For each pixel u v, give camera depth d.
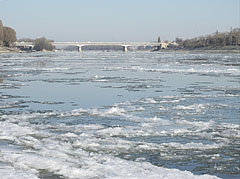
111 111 23.25
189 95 31.08
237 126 18.94
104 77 49.25
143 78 47.75
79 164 12.52
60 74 54.78
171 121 20.27
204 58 120.12
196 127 18.78
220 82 42.34
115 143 15.57
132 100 28.28
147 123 19.67
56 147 14.64
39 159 12.74
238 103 26.62
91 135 16.88
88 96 30.72
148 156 13.82
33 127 18.61
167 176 11.21
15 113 22.91
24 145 14.91
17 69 66.00
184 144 15.44
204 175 11.44
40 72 59.03
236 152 14.37
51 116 21.80
